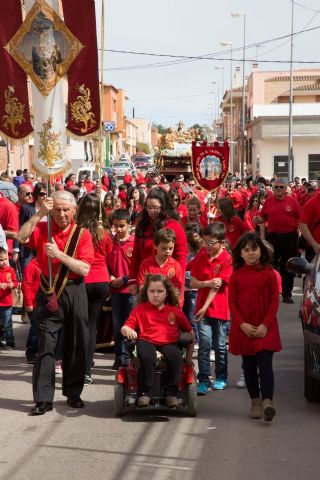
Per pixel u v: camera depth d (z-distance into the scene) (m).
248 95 76.06
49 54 8.16
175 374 7.29
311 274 8.43
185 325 7.44
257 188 27.64
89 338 9.04
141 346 7.27
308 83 70.62
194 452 6.48
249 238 7.42
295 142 55.75
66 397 8.41
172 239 7.95
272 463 6.18
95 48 8.46
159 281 7.37
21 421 7.47
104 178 28.48
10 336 11.03
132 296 9.27
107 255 9.50
